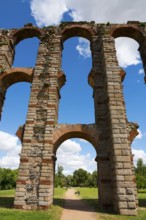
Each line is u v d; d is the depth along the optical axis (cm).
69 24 2948
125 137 2002
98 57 2684
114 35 2936
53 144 2127
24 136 2167
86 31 2919
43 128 2216
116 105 2159
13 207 1895
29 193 1941
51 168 2044
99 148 2145
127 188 1800
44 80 2483
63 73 2539
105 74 2378
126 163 1891
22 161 2058
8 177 8000
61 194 4725
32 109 2309
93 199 3130
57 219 1435
